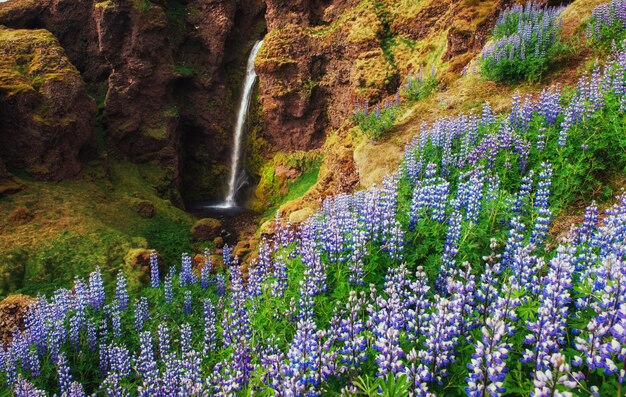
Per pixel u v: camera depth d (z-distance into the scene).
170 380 6.76
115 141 28.52
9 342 13.35
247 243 20.25
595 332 3.27
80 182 24.11
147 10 28.36
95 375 10.83
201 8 31.98
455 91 15.27
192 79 31.33
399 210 7.57
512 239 5.71
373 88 23.20
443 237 6.71
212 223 24.33
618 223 5.28
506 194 7.31
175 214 25.77
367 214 6.72
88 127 25.06
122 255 19.17
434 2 22.97
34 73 23.83
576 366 3.50
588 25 13.28
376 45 24.11
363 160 14.69
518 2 16.97
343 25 25.59
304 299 5.63
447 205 7.68
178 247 22.70
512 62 13.53
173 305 13.01
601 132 8.24
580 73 12.35
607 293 3.54
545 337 3.48
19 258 18.14
